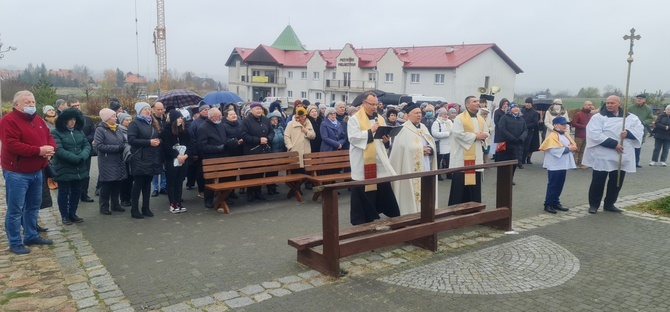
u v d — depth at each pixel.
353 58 48.28
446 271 5.38
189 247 6.20
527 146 13.48
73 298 4.61
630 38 7.88
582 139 13.37
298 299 4.64
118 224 7.24
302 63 55.06
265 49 56.03
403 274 5.28
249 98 58.19
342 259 5.77
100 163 7.64
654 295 4.80
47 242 6.23
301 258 5.58
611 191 8.17
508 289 4.91
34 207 6.10
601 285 5.04
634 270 5.47
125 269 5.41
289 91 56.28
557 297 4.74
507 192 6.95
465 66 42.59
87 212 7.95
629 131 7.91
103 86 36.84
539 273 5.35
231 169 8.26
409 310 4.43
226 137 8.75
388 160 6.52
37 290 4.79
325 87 50.91
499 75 45.34
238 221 7.50
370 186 6.47
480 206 7.19
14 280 5.04
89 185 10.36
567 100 33.53
